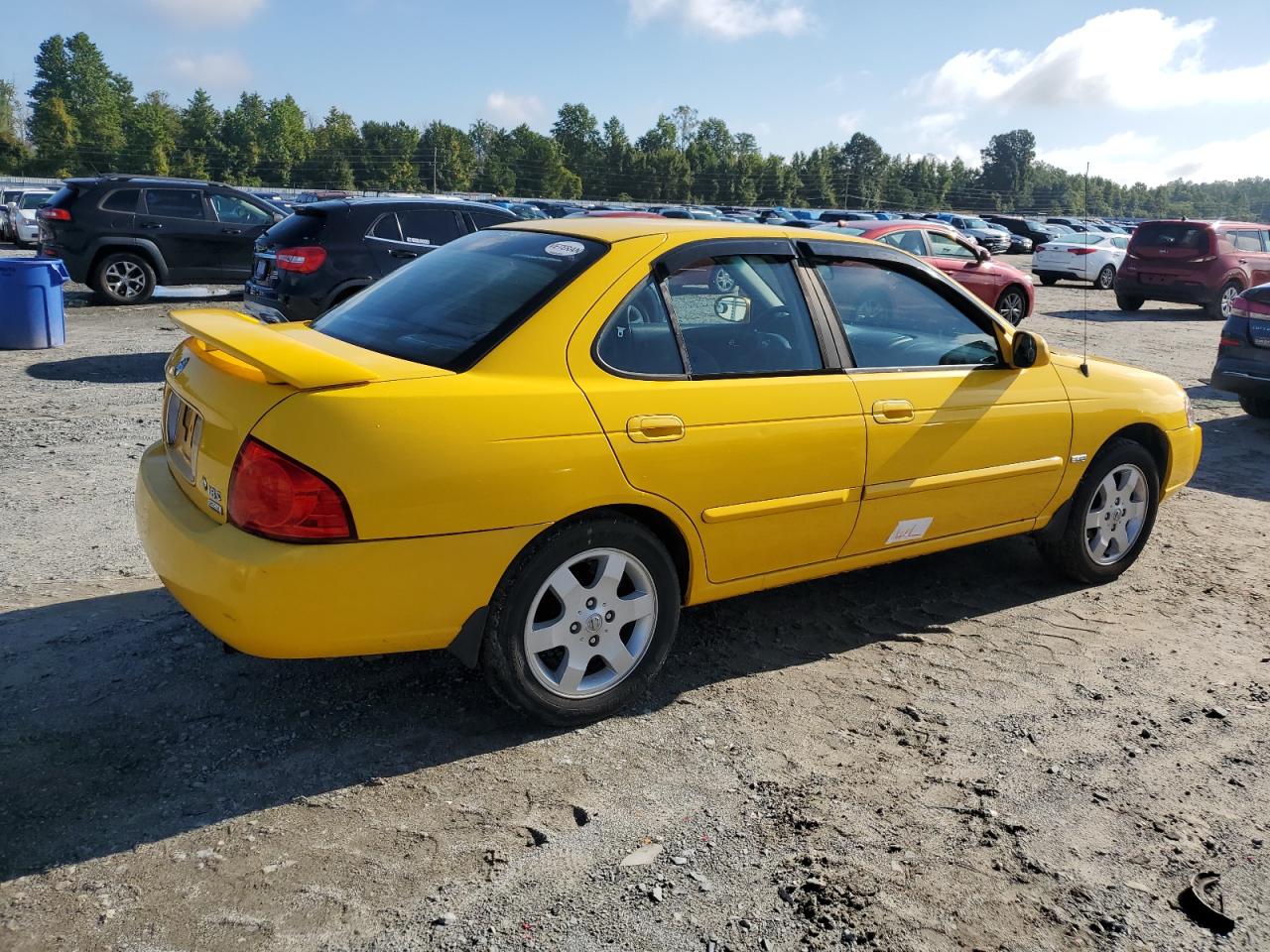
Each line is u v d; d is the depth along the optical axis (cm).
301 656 293
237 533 286
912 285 421
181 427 336
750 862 274
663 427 329
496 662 316
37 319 1052
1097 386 470
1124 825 300
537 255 358
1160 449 510
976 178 18112
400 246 983
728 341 361
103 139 11788
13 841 266
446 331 328
